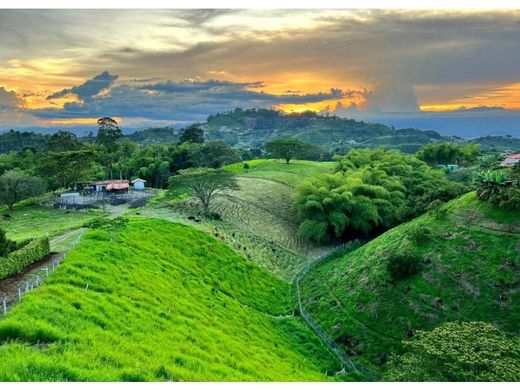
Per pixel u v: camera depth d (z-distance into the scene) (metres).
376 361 53.88
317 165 167.12
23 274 42.72
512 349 35.16
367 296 63.44
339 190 103.69
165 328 36.31
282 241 99.19
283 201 120.88
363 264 71.44
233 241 86.62
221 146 174.75
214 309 52.66
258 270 78.19
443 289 58.91
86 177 155.12
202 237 78.44
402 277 62.94
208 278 64.75
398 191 109.38
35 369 21.55
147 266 53.19
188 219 90.50
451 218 68.94
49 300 30.36
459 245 63.28
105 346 26.98
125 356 26.69
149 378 25.02
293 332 60.09
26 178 116.31
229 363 35.97
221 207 109.19
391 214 100.94
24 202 118.44
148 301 41.53
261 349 46.53
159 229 72.94
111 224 64.31
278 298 71.94
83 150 141.38
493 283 56.81
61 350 24.47
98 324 30.55
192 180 99.62
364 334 58.00
